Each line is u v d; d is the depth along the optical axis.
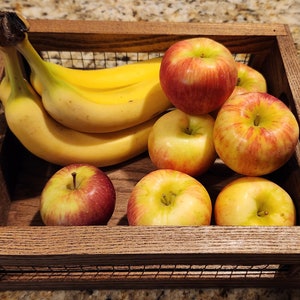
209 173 0.73
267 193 0.59
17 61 0.58
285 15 0.93
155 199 0.58
